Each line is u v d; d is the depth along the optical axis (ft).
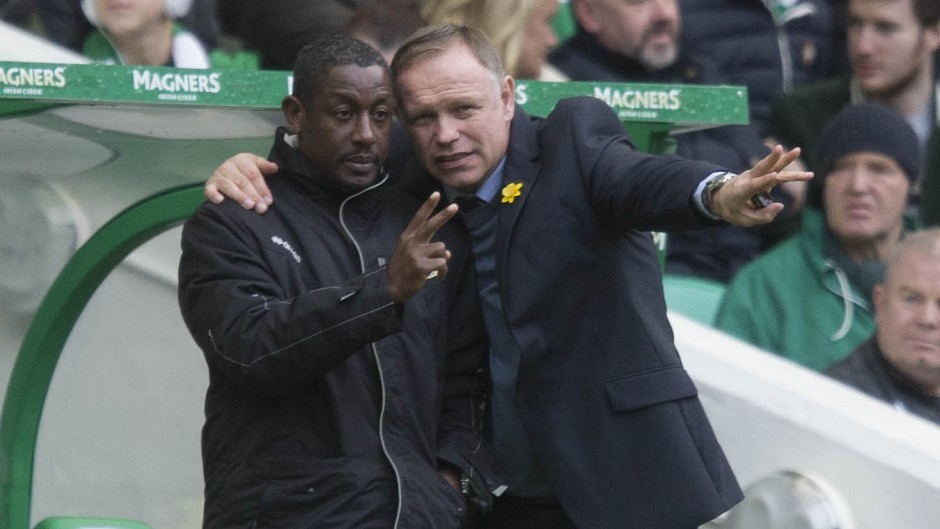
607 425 41.34
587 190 41.04
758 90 66.95
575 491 41.47
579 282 41.47
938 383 53.01
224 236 40.24
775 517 46.32
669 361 41.63
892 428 46.39
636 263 42.22
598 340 41.55
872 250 58.29
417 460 40.83
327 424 40.24
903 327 52.75
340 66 40.06
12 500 54.44
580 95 44.62
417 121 41.73
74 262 52.03
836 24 68.49
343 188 41.11
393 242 41.81
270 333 38.45
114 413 55.11
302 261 40.70
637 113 45.80
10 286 53.21
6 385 54.49
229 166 41.27
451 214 37.73
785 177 35.50
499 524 44.88
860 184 57.98
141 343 54.75
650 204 38.70
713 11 66.64
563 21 66.23
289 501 39.70
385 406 40.52
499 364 43.04
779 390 47.67
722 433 48.37
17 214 52.60
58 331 53.31
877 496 45.91
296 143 41.47
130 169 50.29
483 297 42.91
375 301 37.91
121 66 43.50
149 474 55.47
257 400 40.11
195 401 55.26
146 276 54.29
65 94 43.42
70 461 55.16
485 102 41.45
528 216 41.70
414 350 41.29
